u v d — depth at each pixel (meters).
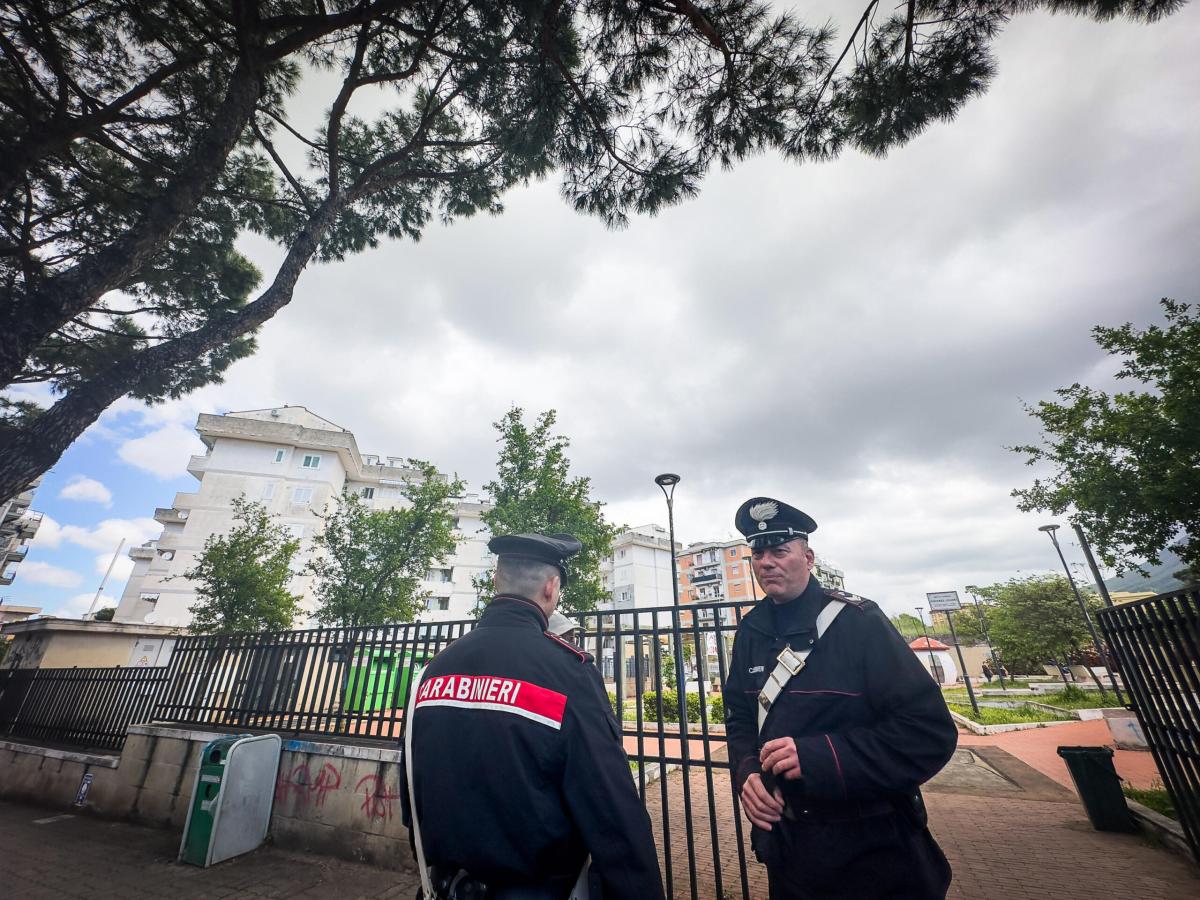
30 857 4.65
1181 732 4.00
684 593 63.91
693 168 5.60
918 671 1.70
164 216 4.99
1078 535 15.84
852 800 1.61
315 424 42.09
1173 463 8.70
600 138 5.68
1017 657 24.55
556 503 11.89
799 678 1.85
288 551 14.55
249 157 8.28
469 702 1.54
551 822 1.39
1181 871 4.16
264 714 5.79
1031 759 9.48
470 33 5.84
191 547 33.97
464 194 9.21
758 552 2.11
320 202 8.81
